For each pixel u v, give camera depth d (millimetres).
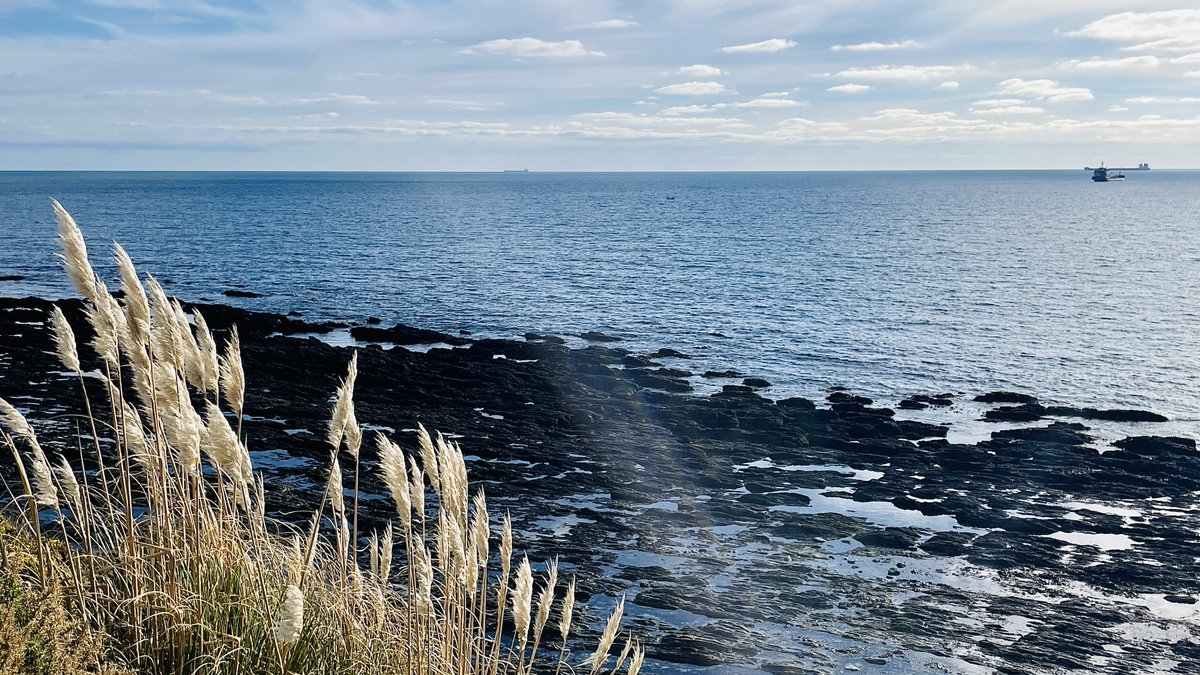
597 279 61781
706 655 12367
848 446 24375
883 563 16656
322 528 15375
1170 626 14477
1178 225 123875
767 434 25438
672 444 24203
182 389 4824
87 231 97438
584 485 20516
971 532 18469
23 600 4129
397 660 5180
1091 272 68188
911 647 13336
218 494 5109
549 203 184125
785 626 13797
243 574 4934
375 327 41656
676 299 53031
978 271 68375
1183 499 20531
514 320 45688
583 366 33812
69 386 25859
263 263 69562
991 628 14172
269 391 27125
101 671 4023
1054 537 18219
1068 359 36844
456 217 131750
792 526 18266
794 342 40188
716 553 16750
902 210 162250
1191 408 29438
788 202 195875
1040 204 188500
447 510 5254
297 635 4414
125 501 4793
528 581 5223
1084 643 13734
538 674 10781
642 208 165625
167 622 4637
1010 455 23719
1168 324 45219
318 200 184625
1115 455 23453
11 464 15805
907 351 38312
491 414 26766
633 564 15938
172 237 92062
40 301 42219
